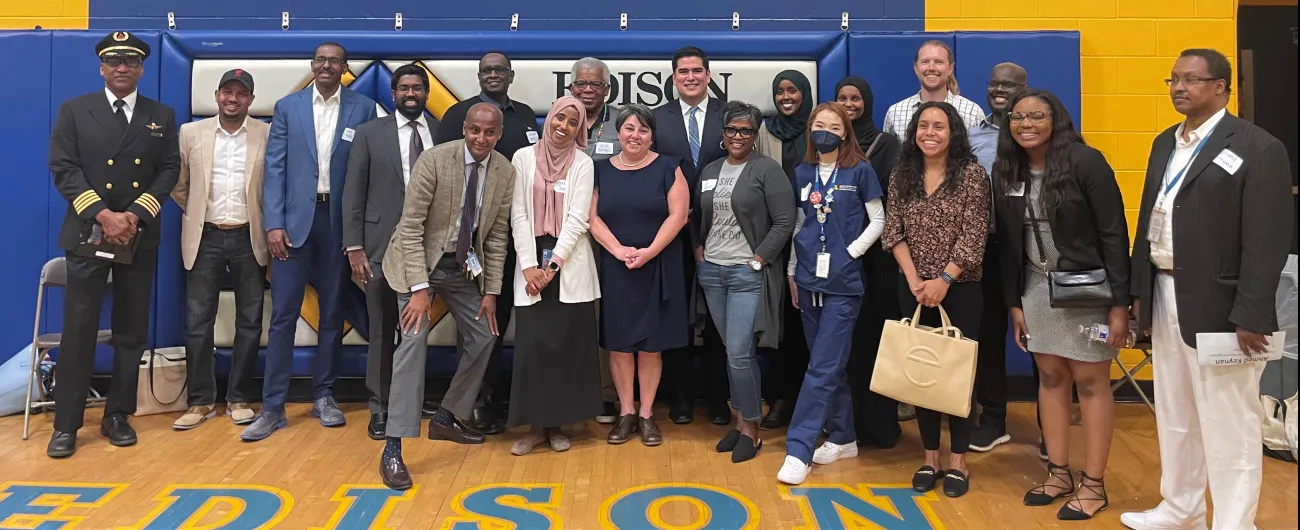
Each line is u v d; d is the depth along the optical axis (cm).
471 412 328
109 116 328
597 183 333
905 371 271
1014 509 270
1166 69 420
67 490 282
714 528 252
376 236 339
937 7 424
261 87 404
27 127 401
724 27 426
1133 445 340
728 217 319
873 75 408
